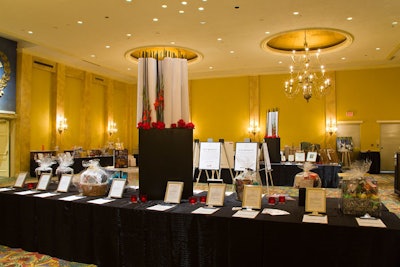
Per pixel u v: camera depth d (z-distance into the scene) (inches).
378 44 412.2
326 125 548.1
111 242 125.2
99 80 587.5
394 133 526.6
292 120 563.8
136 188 167.5
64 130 516.7
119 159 231.0
